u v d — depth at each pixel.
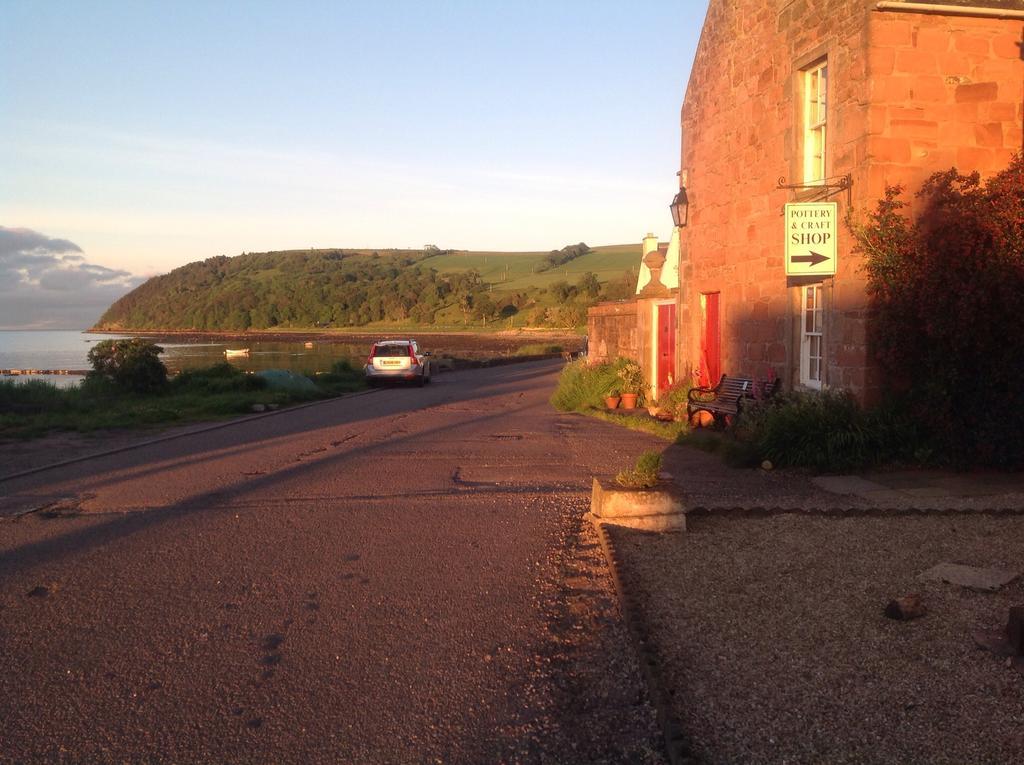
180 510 7.88
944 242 8.84
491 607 5.12
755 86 12.48
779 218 11.84
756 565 5.65
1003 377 8.86
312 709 3.85
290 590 5.46
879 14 9.54
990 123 9.76
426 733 3.64
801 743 3.40
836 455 9.30
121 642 4.62
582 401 17.75
